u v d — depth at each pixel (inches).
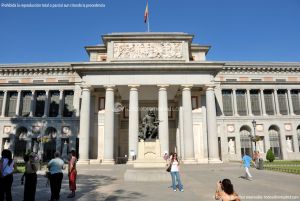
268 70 2874.0
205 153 2106.3
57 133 2682.1
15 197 620.7
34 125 2706.7
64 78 2795.3
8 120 2723.9
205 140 2129.7
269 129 2817.4
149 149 1104.8
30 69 2797.7
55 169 581.3
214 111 1977.1
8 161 501.4
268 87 2832.2
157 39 2076.8
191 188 745.6
